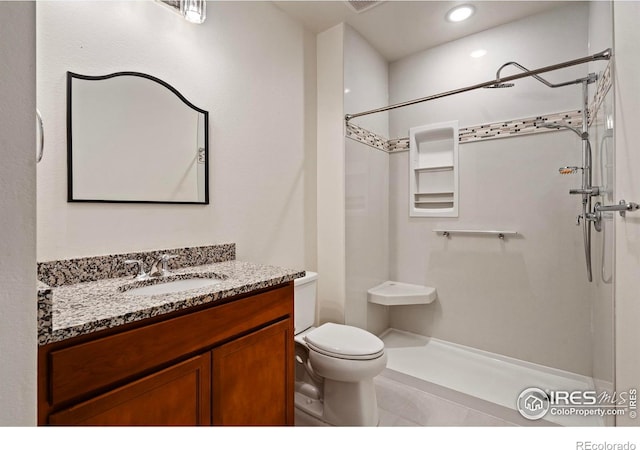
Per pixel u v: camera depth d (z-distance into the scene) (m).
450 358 2.34
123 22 1.31
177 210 1.50
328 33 2.31
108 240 1.27
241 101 1.80
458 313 2.50
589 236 1.82
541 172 2.15
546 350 2.14
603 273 1.55
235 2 1.77
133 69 1.34
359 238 2.45
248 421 1.18
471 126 2.42
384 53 2.70
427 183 2.69
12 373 0.40
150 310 0.88
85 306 0.89
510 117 2.25
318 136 2.38
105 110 1.26
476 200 2.41
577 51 2.02
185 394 0.98
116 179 1.29
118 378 0.84
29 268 0.41
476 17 2.20
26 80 0.41
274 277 1.29
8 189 0.40
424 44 2.56
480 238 2.39
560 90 2.07
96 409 0.79
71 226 1.17
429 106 2.62
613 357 1.33
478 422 1.67
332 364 1.54
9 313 0.40
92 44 1.22
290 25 2.14
